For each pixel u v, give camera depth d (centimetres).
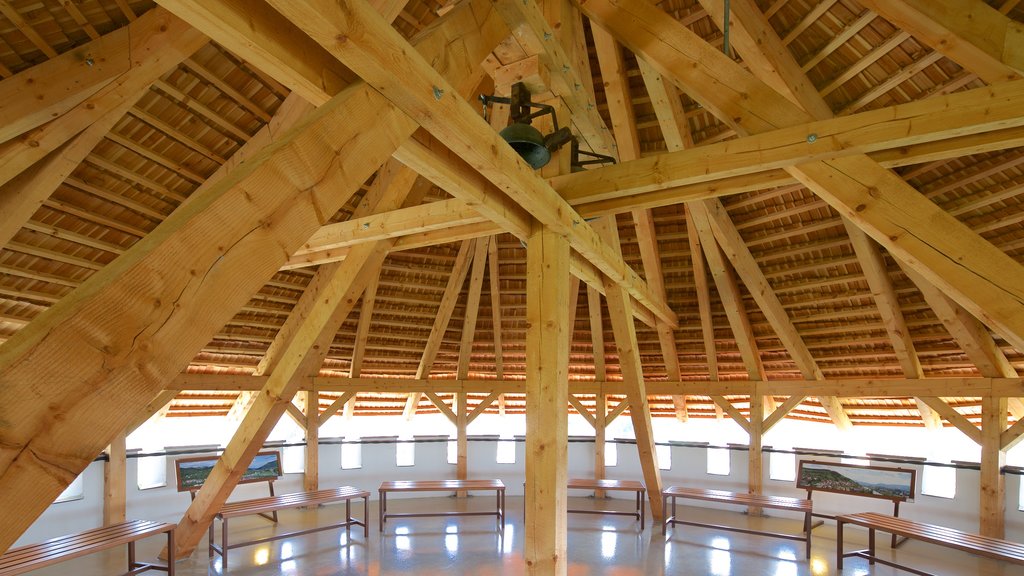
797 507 688
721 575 609
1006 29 306
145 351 131
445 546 695
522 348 995
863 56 508
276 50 176
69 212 503
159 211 545
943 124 290
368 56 179
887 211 319
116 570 588
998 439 706
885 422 909
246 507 652
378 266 578
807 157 324
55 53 343
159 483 791
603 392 989
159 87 448
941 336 745
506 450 1037
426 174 272
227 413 948
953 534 582
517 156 298
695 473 983
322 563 629
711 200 718
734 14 428
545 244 376
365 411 1055
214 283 145
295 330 805
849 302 782
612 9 383
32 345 114
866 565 643
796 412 1027
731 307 845
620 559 659
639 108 668
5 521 111
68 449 119
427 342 948
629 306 677
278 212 161
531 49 343
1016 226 574
